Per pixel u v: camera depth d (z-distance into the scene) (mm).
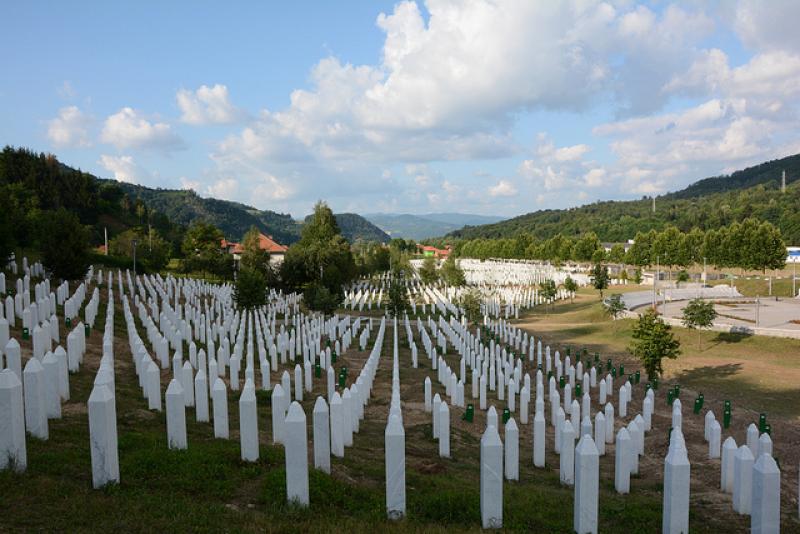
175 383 9812
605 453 14961
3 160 105188
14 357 11906
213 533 6562
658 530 8555
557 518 8664
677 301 58875
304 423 7762
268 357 25438
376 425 15906
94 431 7500
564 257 113250
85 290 33500
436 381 23797
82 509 6762
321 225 88062
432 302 63688
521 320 53500
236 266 69438
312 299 48844
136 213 124812
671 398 21797
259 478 8766
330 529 7004
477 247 150125
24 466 7758
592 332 42969
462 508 8508
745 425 18516
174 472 8422
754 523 7543
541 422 13055
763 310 50000
